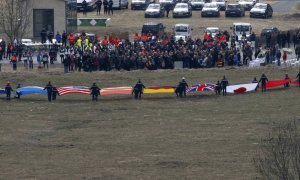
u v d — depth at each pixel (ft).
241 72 495.82
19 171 336.29
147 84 470.80
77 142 377.91
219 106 436.76
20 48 519.19
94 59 494.59
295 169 264.52
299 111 424.46
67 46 524.11
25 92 448.24
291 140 282.15
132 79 479.41
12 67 504.43
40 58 507.71
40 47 536.83
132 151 362.94
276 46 529.86
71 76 482.69
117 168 338.75
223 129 395.96
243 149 362.33
